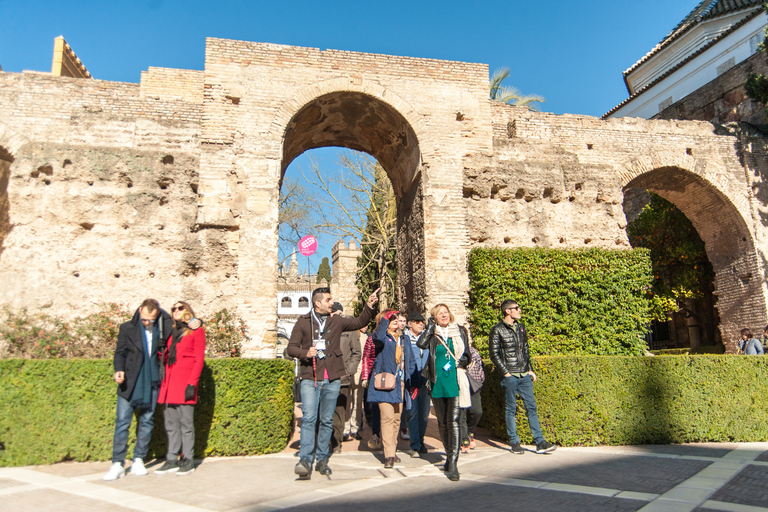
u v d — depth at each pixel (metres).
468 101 15.29
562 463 7.04
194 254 13.23
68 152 13.23
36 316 11.92
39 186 13.03
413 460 7.78
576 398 8.50
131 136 13.67
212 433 8.02
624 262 14.16
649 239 21.67
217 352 11.99
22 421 7.43
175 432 6.94
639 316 13.92
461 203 14.56
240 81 14.00
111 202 13.25
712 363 9.19
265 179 13.63
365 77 14.69
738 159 18.11
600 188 16.11
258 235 13.29
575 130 16.78
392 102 14.65
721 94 20.22
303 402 6.63
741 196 17.84
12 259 12.54
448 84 15.25
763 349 14.81
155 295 12.93
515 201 15.41
